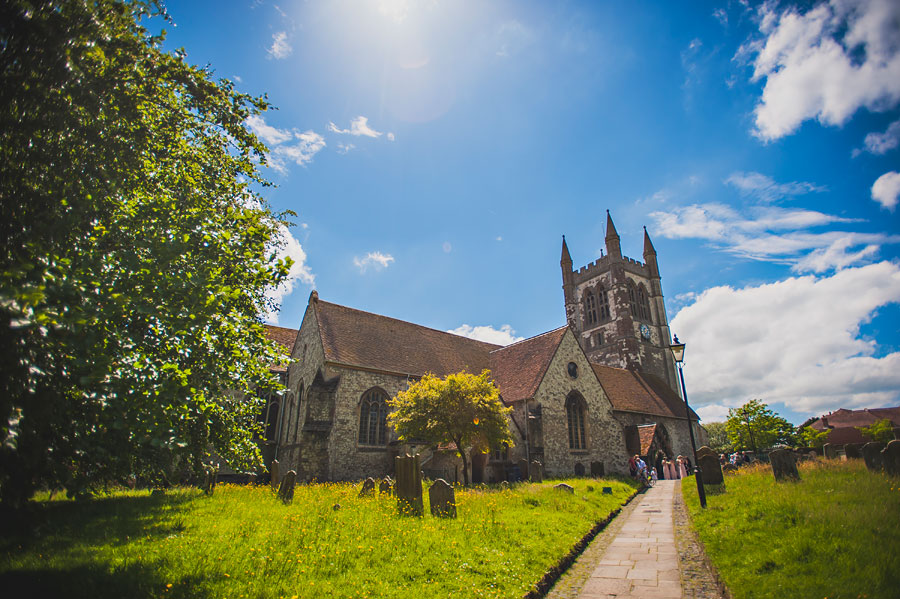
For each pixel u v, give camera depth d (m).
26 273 5.06
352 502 13.80
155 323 7.31
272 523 10.27
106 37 7.78
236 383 9.93
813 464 16.81
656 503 18.38
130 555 7.27
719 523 10.90
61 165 7.41
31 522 8.80
